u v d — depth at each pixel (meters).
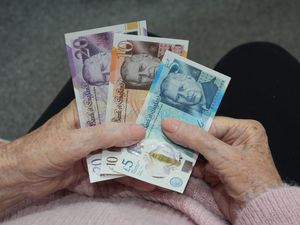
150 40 0.76
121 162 0.73
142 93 0.75
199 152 0.71
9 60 1.60
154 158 0.73
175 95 0.75
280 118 1.01
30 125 1.52
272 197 0.64
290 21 1.59
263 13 1.60
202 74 0.75
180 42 0.76
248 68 1.07
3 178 0.71
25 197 0.77
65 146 0.69
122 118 0.76
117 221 0.70
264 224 0.64
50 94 1.56
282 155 0.98
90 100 0.77
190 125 0.71
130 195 0.79
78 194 0.81
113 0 1.64
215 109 0.75
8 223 0.73
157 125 0.74
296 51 1.55
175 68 0.75
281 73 1.06
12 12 1.65
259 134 0.74
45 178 0.73
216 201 0.77
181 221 0.74
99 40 0.79
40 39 1.62
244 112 1.02
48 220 0.70
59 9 1.64
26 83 1.57
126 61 0.76
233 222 0.74
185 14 1.61
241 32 1.58
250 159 0.70
